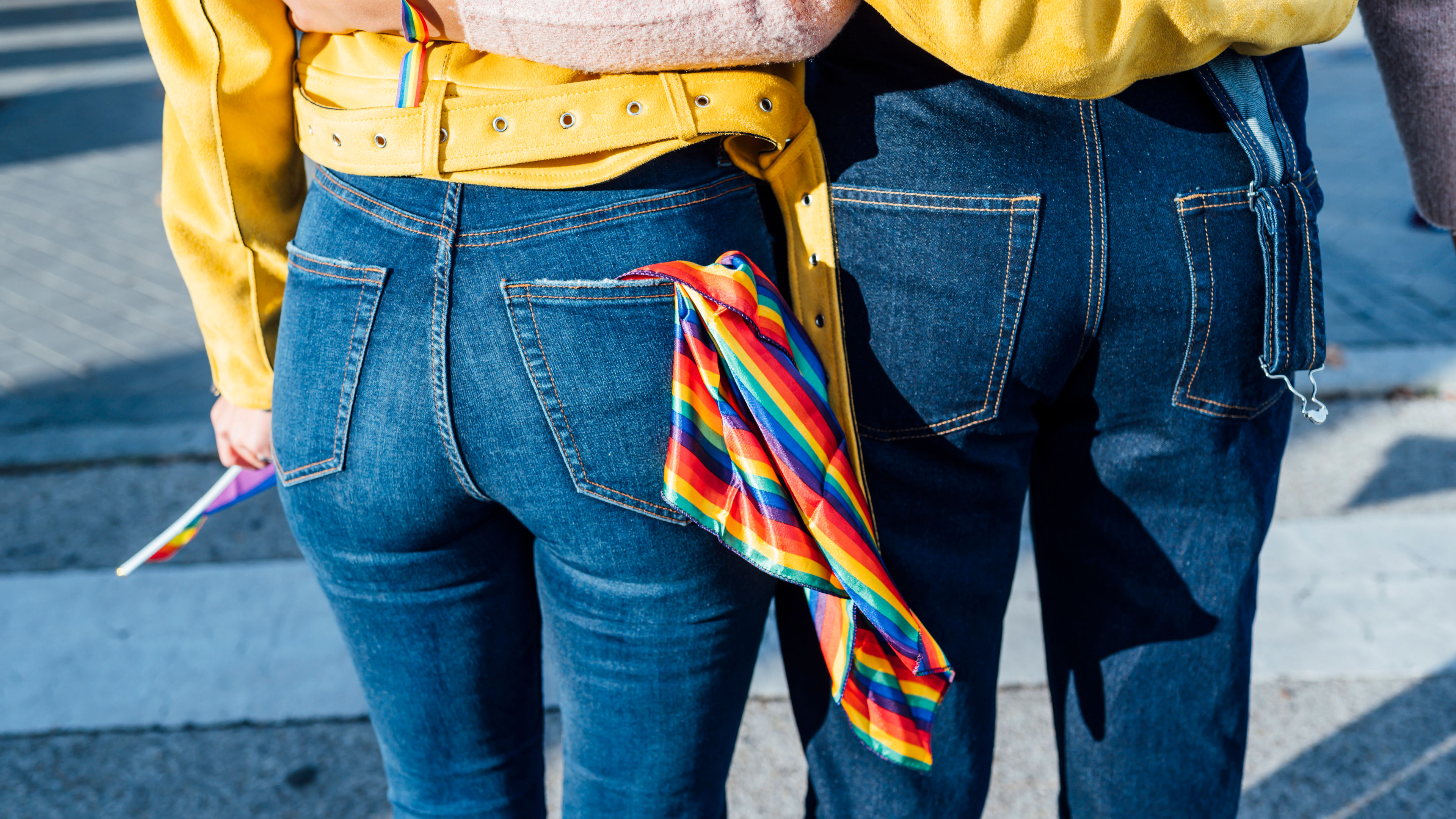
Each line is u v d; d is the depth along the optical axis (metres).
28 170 5.46
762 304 0.90
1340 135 5.41
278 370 0.93
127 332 3.77
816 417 0.91
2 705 2.11
